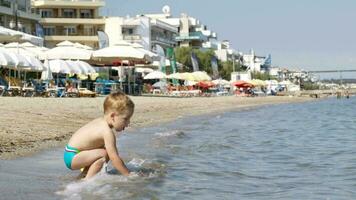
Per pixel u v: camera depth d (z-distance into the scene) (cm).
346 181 767
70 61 3762
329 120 2745
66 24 8819
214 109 3759
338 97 11344
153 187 672
